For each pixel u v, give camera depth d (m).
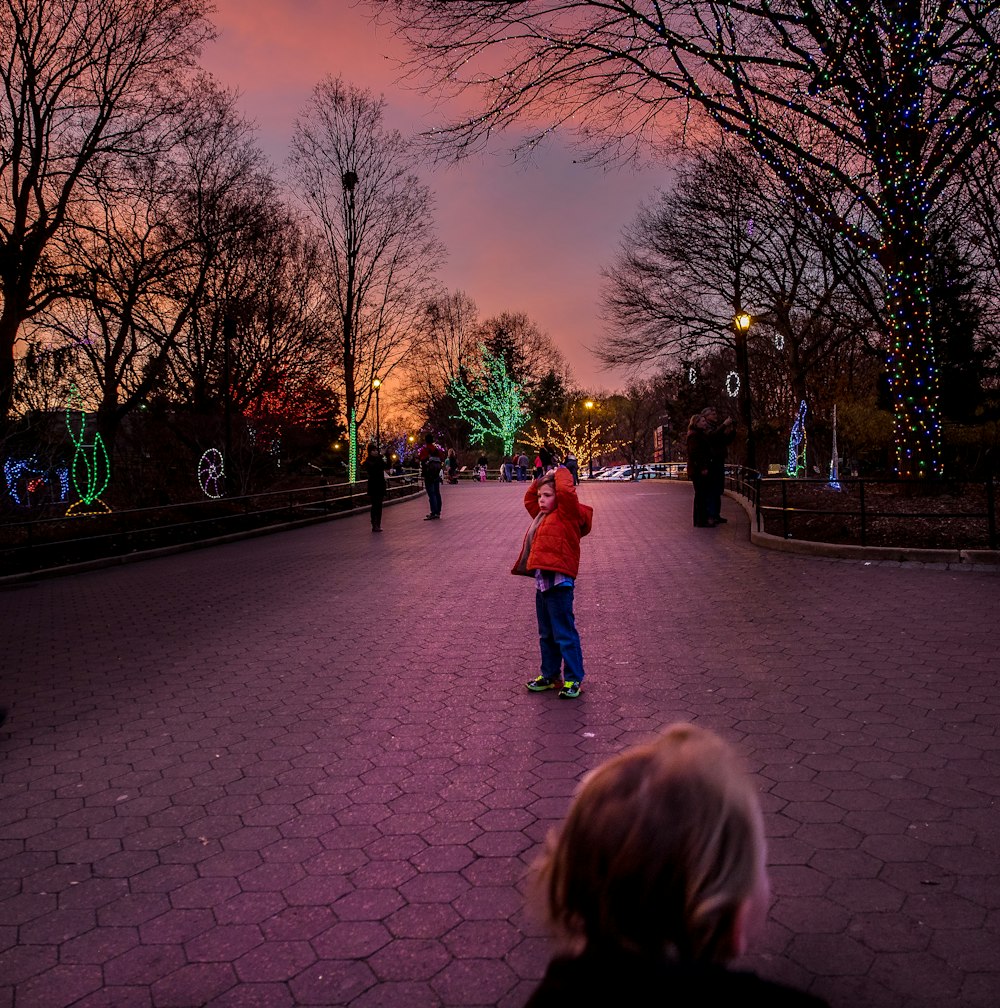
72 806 4.37
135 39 19.36
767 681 5.91
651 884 1.00
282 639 8.17
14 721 5.94
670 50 13.80
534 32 13.56
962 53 13.12
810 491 19.08
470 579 11.27
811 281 25.86
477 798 4.21
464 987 2.74
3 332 17.95
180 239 22.09
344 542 16.84
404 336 34.16
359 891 3.37
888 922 2.97
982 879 3.22
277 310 24.84
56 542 14.87
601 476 62.78
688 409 48.66
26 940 3.11
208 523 19.42
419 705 5.81
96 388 20.83
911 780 4.14
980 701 5.22
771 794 4.07
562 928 1.11
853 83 13.00
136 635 8.82
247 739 5.29
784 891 3.20
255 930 3.12
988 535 10.49
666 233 28.22
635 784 1.08
